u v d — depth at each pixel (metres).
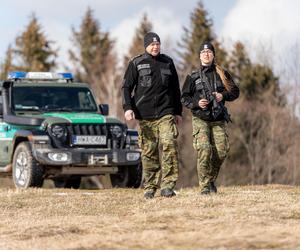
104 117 31.47
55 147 30.25
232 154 95.69
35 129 30.66
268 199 21.45
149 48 22.16
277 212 19.03
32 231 17.75
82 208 21.50
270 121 92.06
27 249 15.89
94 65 119.81
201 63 22.69
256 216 18.52
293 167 90.12
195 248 15.52
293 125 92.06
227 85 22.45
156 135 22.38
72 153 30.06
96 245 15.95
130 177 31.33
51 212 21.06
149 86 22.05
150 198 22.50
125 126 31.47
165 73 22.12
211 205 20.53
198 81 22.45
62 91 33.03
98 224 18.38
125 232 17.27
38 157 29.97
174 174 22.41
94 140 30.77
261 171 93.94
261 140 92.62
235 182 94.94
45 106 32.44
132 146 31.27
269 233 16.41
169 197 22.31
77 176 32.47
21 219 19.92
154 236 16.41
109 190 28.09
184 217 18.52
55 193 26.11
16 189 28.02
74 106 32.84
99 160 30.34
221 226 17.27
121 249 15.65
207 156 22.36
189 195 22.67
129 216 19.39
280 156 90.44
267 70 107.38
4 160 31.95
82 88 33.44
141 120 22.27
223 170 95.44
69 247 15.88
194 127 22.44
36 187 30.08
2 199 23.86
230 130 94.38
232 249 15.45
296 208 19.50
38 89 32.75
